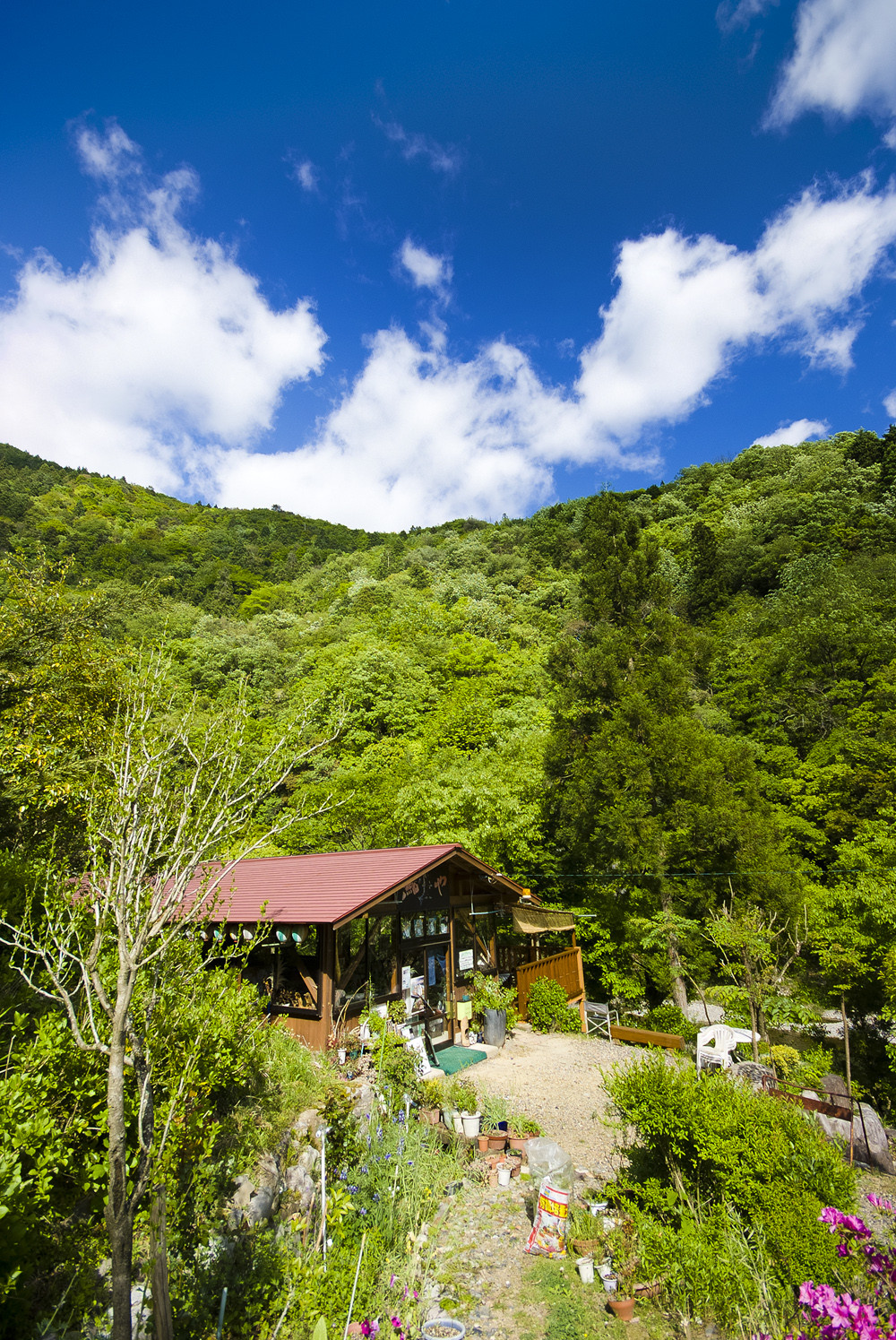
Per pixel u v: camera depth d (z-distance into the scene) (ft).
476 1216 23.76
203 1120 15.57
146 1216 12.42
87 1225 14.26
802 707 104.88
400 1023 38.32
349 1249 19.21
